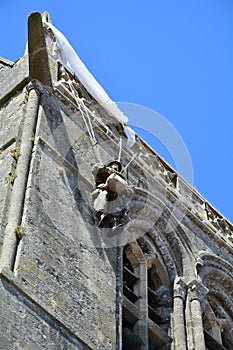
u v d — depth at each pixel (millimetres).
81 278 29031
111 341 28172
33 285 26906
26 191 29781
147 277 34438
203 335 33000
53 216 29922
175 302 33781
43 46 34906
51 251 28625
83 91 37812
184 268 35750
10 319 25250
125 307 31703
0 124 33594
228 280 37656
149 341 32156
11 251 27219
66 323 26875
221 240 38969
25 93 34594
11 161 30750
